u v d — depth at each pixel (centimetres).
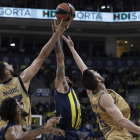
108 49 2166
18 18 1855
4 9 1817
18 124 224
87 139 1142
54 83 334
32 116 741
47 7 1881
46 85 1817
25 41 2120
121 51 2214
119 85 1748
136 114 1430
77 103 325
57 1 1891
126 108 263
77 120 319
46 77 1833
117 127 246
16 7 1838
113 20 1912
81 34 2130
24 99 271
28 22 1889
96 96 252
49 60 2005
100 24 1944
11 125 217
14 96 265
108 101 240
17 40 2111
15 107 222
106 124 251
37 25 1911
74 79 1778
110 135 246
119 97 269
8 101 222
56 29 294
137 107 1544
